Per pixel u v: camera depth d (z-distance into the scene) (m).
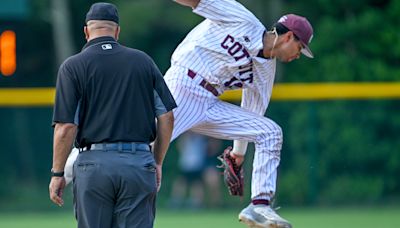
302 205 52.97
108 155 22.23
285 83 72.00
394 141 52.59
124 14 81.25
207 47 24.73
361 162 52.59
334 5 73.75
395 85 51.00
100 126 22.25
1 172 54.44
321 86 51.75
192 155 54.91
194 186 55.22
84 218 22.39
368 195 52.59
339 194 52.50
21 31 77.19
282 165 53.19
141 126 22.47
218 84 25.09
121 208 22.45
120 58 22.53
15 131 54.22
